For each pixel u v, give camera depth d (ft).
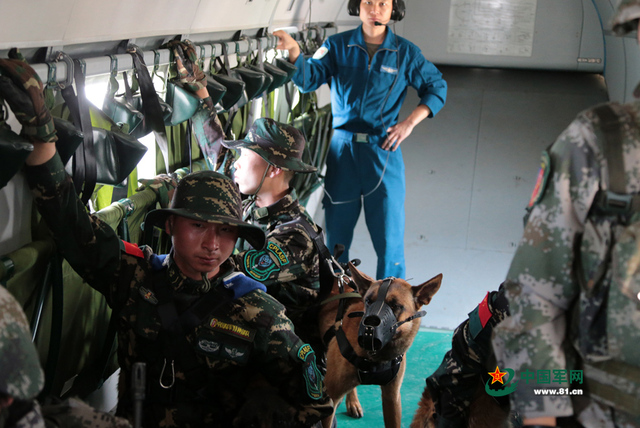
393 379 9.18
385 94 14.52
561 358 4.54
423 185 20.38
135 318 6.23
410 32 24.39
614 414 4.48
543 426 4.55
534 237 4.58
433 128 22.07
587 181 4.41
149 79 8.23
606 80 23.58
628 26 4.62
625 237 4.35
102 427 4.66
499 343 4.70
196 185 6.33
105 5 7.04
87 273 6.35
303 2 15.72
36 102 5.49
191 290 6.27
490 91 23.32
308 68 14.39
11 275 5.70
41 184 5.83
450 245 18.66
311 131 17.28
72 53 7.43
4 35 5.76
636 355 4.36
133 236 8.46
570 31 23.81
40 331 6.61
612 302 4.42
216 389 6.29
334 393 9.28
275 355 6.31
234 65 12.54
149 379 6.19
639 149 4.36
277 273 8.68
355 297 9.23
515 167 20.86
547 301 4.56
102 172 6.89
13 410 3.56
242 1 11.25
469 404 8.02
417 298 8.94
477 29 24.14
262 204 9.45
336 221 15.28
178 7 9.02
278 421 6.27
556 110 22.59
